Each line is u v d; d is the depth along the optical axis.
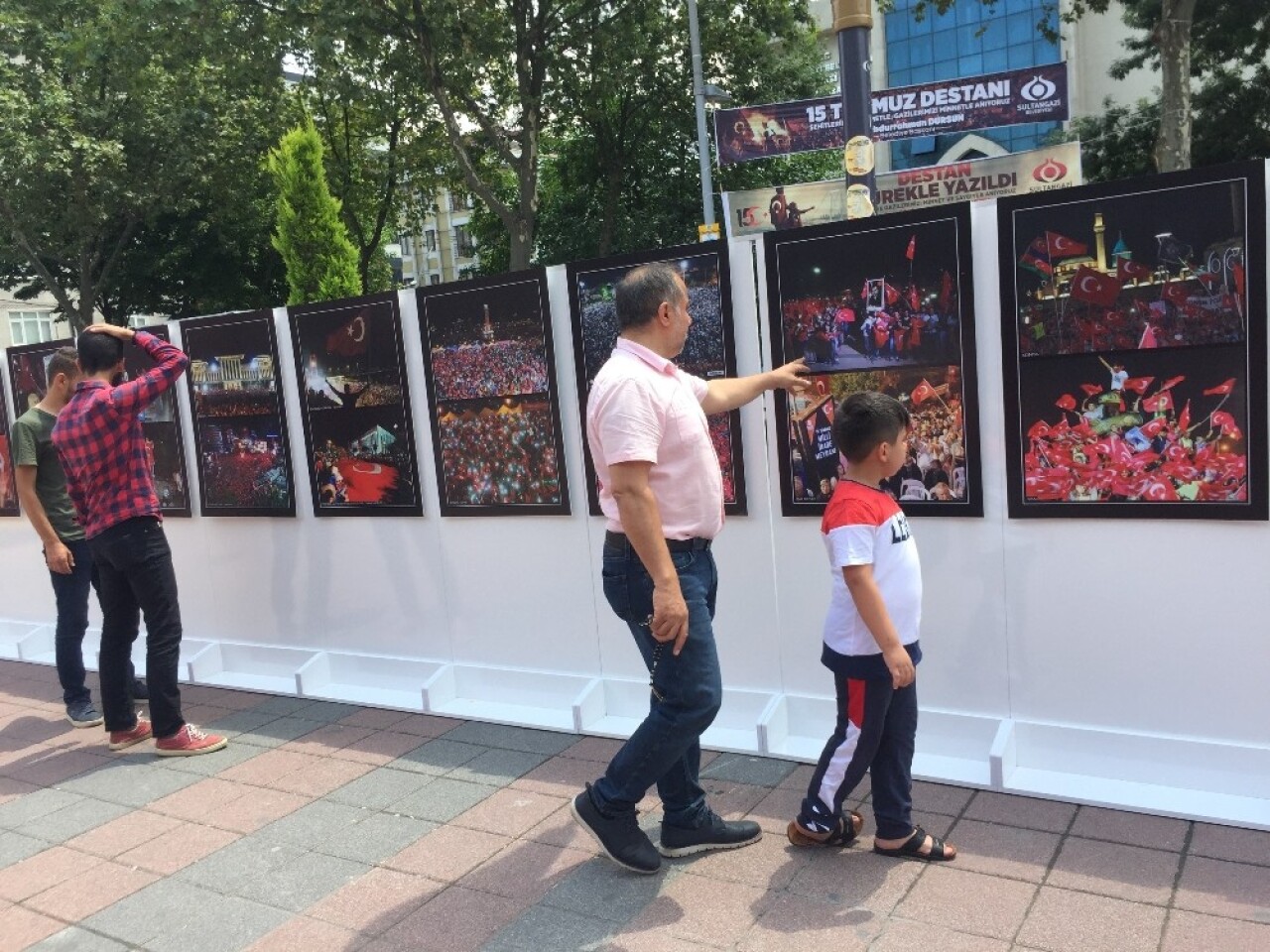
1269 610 2.94
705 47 21.55
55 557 4.61
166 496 5.54
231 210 24.89
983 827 3.00
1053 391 3.15
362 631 4.99
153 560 4.15
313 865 3.15
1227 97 20.98
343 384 4.74
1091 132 24.73
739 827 3.03
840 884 2.75
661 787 2.96
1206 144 21.47
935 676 3.53
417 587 4.77
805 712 3.79
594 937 2.60
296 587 5.18
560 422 4.15
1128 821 2.95
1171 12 13.11
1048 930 2.44
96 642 6.02
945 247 3.26
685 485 2.70
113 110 21.97
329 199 20.42
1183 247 2.90
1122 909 2.49
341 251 20.48
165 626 4.21
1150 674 3.14
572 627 4.34
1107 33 34.00
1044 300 3.13
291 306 4.84
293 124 23.56
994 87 13.27
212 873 3.15
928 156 36.12
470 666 4.61
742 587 3.89
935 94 13.49
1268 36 19.61
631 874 2.92
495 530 4.47
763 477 3.77
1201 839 2.80
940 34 37.31
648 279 2.72
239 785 3.87
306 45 18.09
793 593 3.78
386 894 2.93
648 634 2.76
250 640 5.41
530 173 19.73
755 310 3.69
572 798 3.49
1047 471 3.20
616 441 2.54
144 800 3.81
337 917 2.82
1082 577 3.22
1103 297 3.03
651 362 2.70
